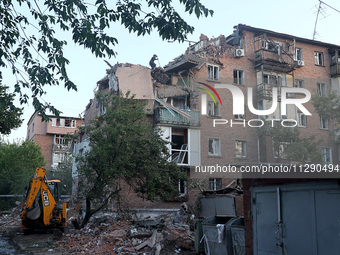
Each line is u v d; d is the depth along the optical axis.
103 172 17.12
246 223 8.27
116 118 18.44
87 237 15.66
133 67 25.14
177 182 18.97
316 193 6.45
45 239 16.19
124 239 14.23
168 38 8.64
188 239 13.05
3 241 16.02
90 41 8.85
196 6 8.14
